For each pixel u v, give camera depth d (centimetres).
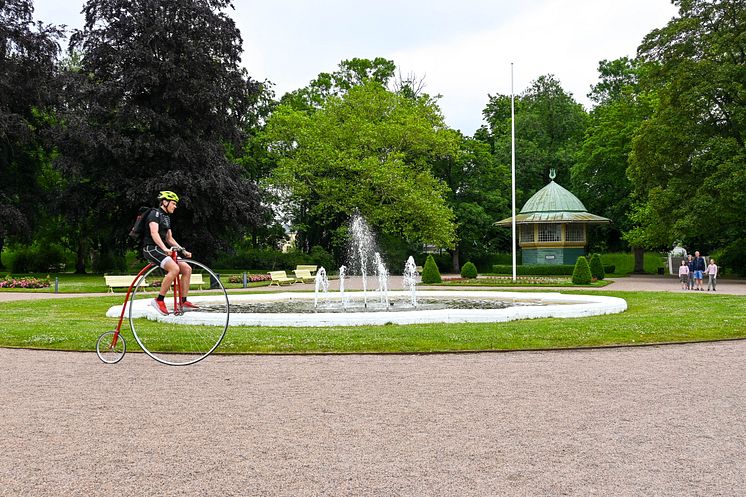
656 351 1076
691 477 459
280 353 1042
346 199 5147
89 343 1148
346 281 4300
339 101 5359
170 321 1441
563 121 7394
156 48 4044
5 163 4331
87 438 572
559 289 3166
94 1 4084
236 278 3794
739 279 4350
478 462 495
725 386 782
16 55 4319
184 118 4228
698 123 3959
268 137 5297
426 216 5019
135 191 3894
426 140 5191
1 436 582
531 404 688
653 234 4631
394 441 552
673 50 4031
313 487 444
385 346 1093
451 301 2167
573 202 5334
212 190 4025
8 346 1162
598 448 530
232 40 4334
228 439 563
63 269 5459
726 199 3550
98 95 3928
